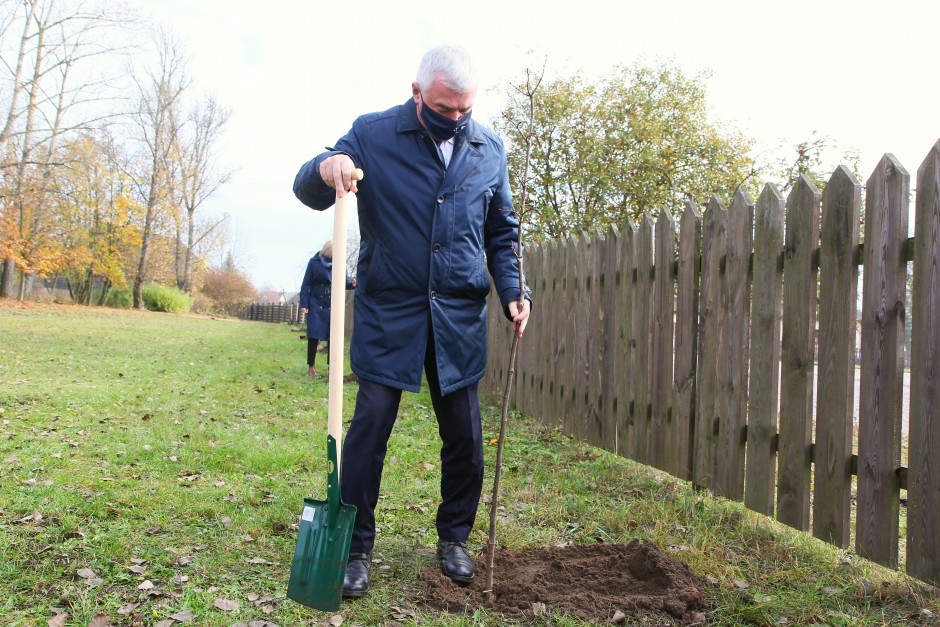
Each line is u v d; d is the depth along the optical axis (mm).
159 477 3633
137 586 2250
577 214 10242
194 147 41750
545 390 5754
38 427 4727
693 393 3809
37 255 28172
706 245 3699
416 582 2398
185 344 13562
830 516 2889
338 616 2119
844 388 2834
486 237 2619
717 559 2730
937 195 2426
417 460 4285
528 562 2602
